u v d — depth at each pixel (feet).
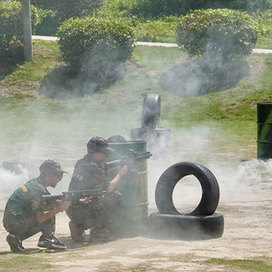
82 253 46.52
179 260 44.04
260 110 105.81
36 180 47.11
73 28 211.61
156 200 55.01
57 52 228.63
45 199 46.62
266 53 222.07
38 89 207.92
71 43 210.79
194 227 51.60
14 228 46.47
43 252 46.83
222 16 207.00
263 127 105.50
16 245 46.55
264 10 292.81
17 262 43.39
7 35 222.07
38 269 41.42
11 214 46.29
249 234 53.31
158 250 47.52
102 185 50.31
